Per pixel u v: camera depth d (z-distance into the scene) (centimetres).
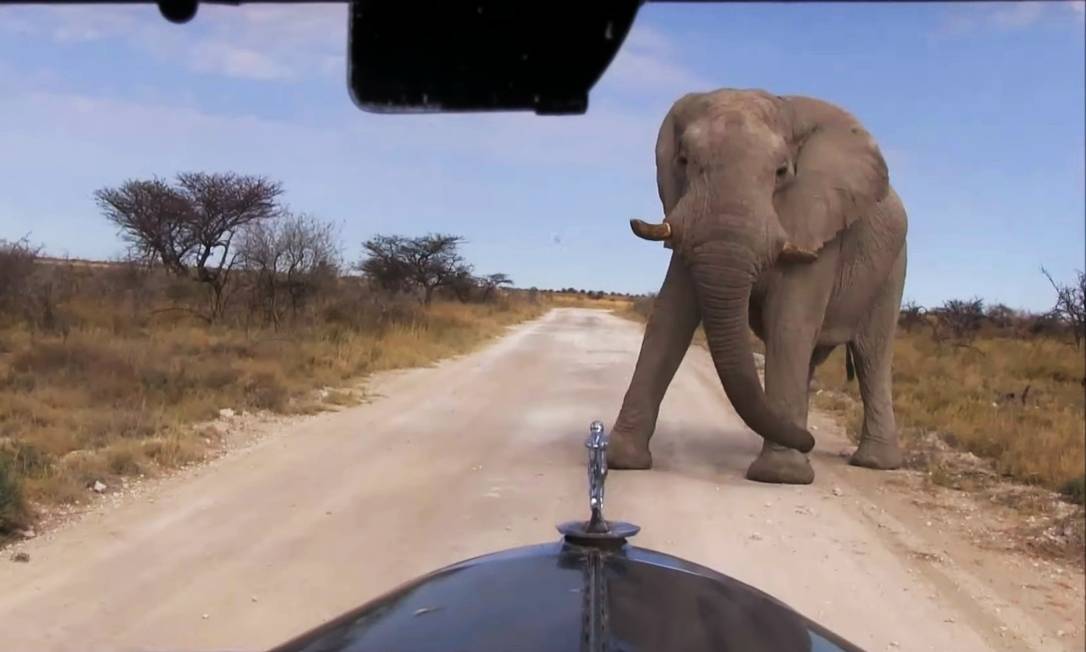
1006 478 1123
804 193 1050
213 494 927
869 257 1157
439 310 3997
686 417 1519
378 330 2678
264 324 2519
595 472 303
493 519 852
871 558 771
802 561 755
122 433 1138
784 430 1013
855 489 1038
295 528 816
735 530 834
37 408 1201
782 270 1068
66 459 998
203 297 2872
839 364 2544
